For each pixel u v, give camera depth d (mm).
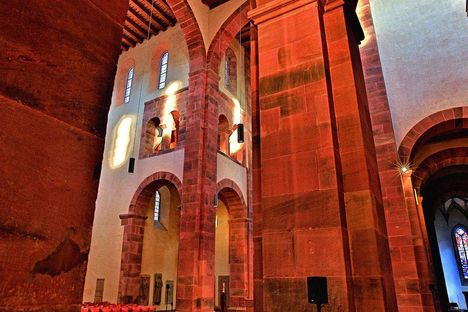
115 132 16672
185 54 15680
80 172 1631
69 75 1701
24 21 1558
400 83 9422
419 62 9375
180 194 13031
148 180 14180
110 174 15734
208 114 13055
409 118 9008
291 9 4613
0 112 1372
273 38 4617
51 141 1536
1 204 1295
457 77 8742
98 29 1928
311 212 3547
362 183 3658
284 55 4422
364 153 3750
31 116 1483
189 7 13273
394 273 7578
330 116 3838
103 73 1895
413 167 9055
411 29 9805
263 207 3852
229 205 15492
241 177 15688
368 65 9508
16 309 1253
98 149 1757
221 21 13906
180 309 10766
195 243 11344
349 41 4367
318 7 4449
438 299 8812
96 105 1808
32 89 1518
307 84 4105
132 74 17781
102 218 15016
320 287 3121
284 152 3947
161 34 17234
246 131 16969
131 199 14398
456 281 24844
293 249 3504
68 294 1437
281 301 3381
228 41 14312
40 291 1344
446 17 9391
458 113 8453
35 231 1381
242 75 17734
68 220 1517
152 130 15586
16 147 1396
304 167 3760
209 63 13688
